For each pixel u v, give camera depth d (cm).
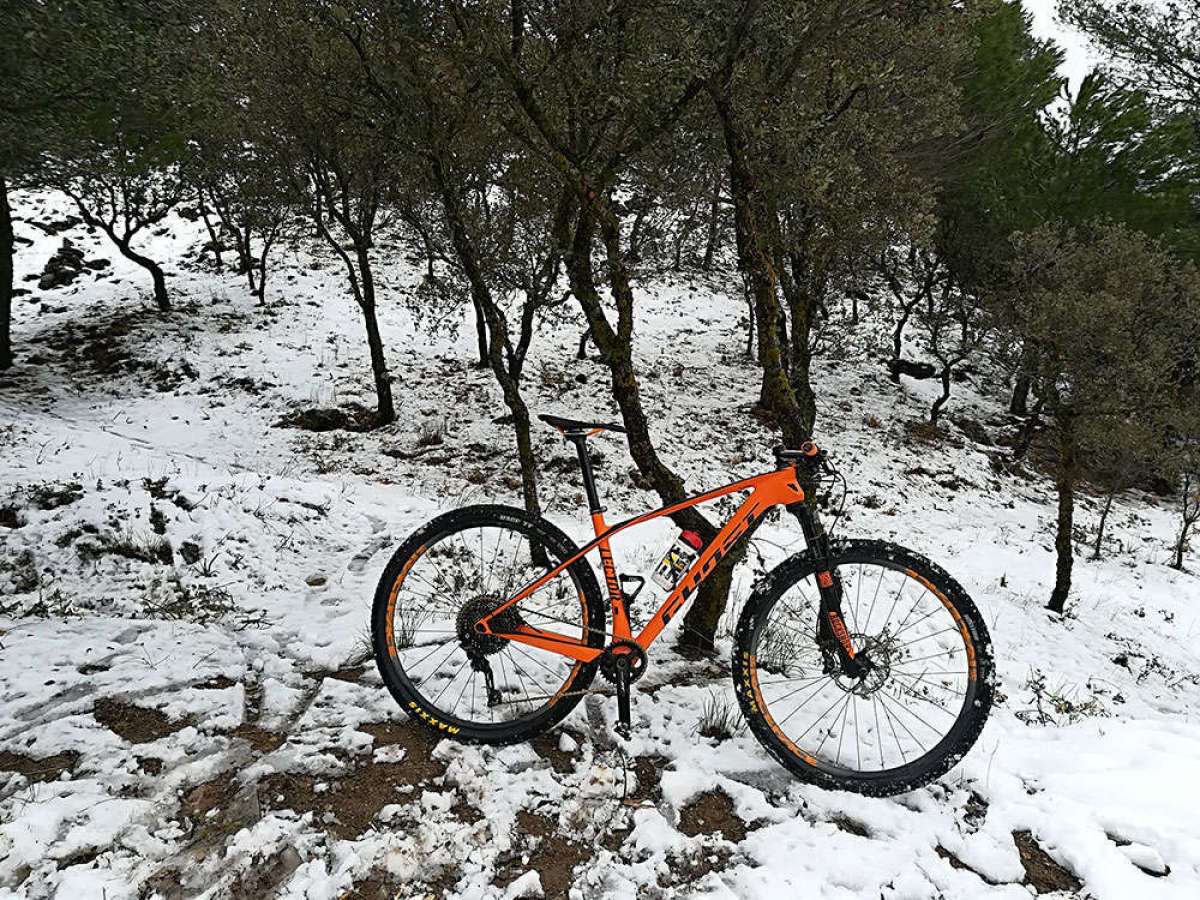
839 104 462
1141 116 1401
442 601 360
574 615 370
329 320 1794
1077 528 1280
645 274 1507
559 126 422
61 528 509
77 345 1592
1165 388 920
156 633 360
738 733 282
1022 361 929
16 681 306
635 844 222
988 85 1374
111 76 457
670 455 1212
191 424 1236
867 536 1084
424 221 977
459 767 252
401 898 199
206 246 2217
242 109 1033
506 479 1064
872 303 1755
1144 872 220
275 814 228
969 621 252
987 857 221
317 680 321
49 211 2270
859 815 238
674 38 330
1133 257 892
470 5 368
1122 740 303
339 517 623
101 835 215
